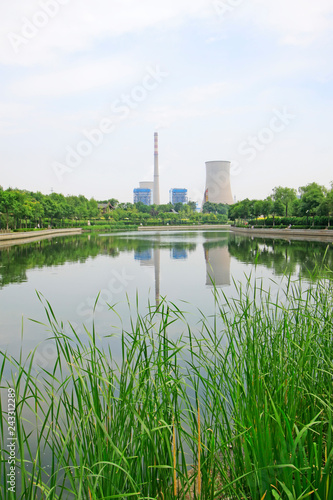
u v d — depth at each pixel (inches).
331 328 114.4
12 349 202.2
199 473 68.6
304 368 92.5
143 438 73.0
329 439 62.4
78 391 75.9
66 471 66.2
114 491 64.2
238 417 78.9
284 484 60.9
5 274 481.7
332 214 1284.4
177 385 83.7
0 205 1269.7
